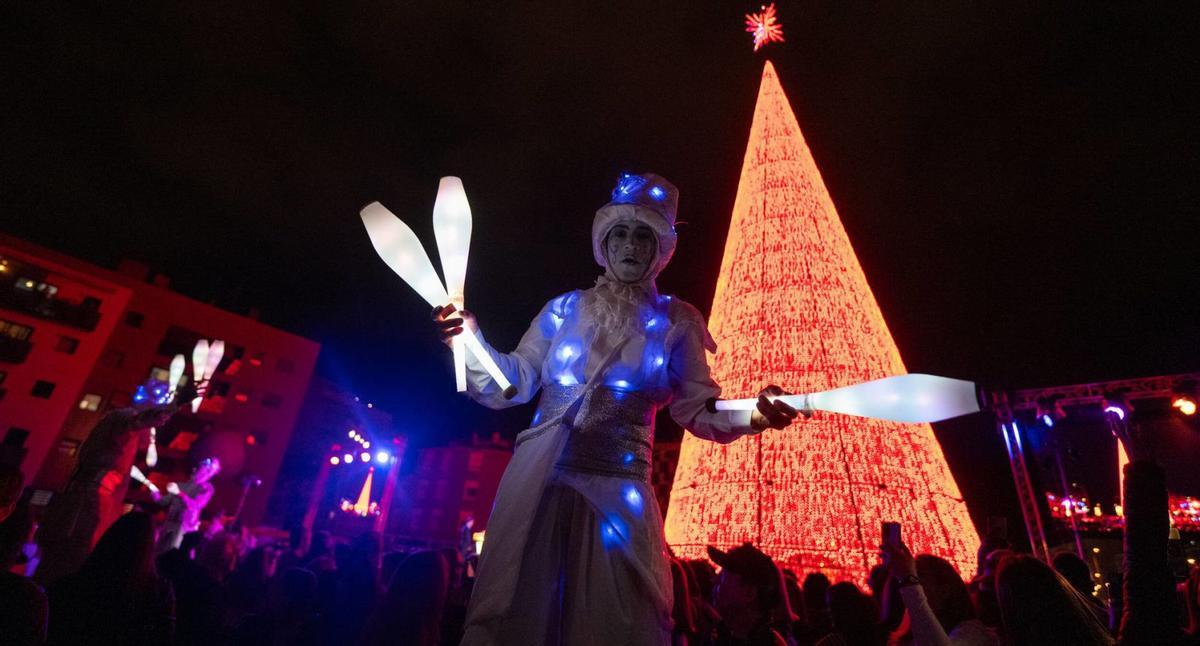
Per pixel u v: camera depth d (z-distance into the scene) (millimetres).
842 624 3613
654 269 2221
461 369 1773
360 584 4645
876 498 12539
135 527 3367
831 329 14359
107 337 32312
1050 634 2631
